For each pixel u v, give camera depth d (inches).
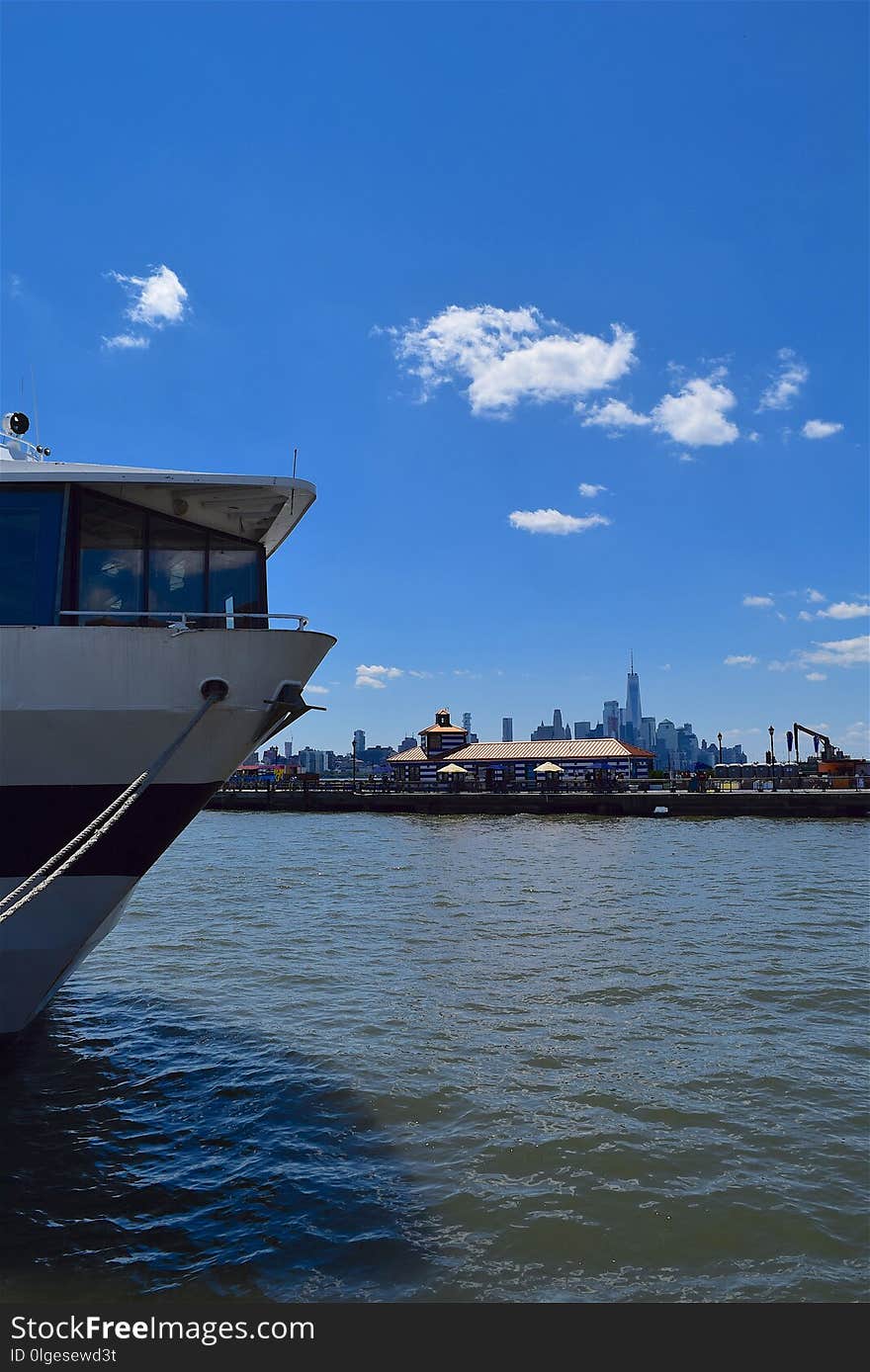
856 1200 279.9
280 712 355.6
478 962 615.5
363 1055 421.4
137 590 357.4
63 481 337.7
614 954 639.1
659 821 2098.9
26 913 337.7
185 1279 238.5
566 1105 358.9
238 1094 371.2
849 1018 480.4
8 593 333.1
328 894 946.1
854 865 1195.3
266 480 347.6
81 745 331.6
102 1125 340.2
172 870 1172.5
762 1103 360.2
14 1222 267.0
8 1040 359.9
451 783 2625.5
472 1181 294.4
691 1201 279.9
